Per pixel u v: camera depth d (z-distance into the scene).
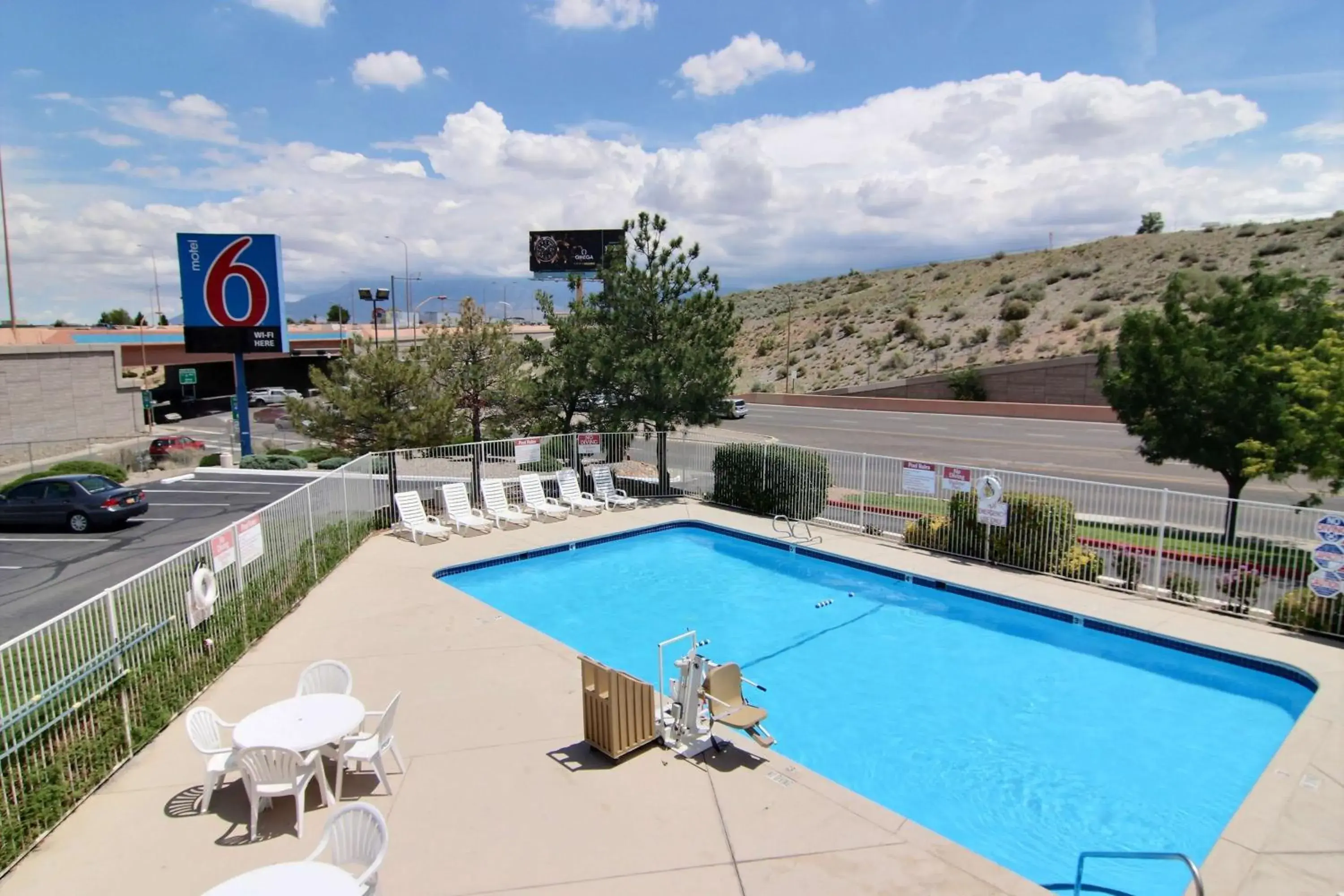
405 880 5.54
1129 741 9.12
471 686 9.10
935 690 10.51
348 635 10.81
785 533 17.22
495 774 7.07
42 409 37.12
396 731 7.94
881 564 14.73
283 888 4.30
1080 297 59.62
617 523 18.16
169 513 20.81
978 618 13.15
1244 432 15.44
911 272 90.69
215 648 9.30
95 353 39.62
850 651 11.82
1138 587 12.86
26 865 5.66
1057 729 9.43
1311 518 11.34
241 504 21.95
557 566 16.02
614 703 7.20
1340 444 13.48
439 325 24.33
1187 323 16.38
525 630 11.04
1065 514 13.72
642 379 20.17
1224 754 8.80
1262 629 11.17
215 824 6.20
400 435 18.50
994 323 60.19
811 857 5.86
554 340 23.33
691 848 5.96
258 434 43.06
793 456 18.34
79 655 6.78
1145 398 16.47
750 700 10.26
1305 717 8.45
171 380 69.56
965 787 8.22
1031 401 46.28
